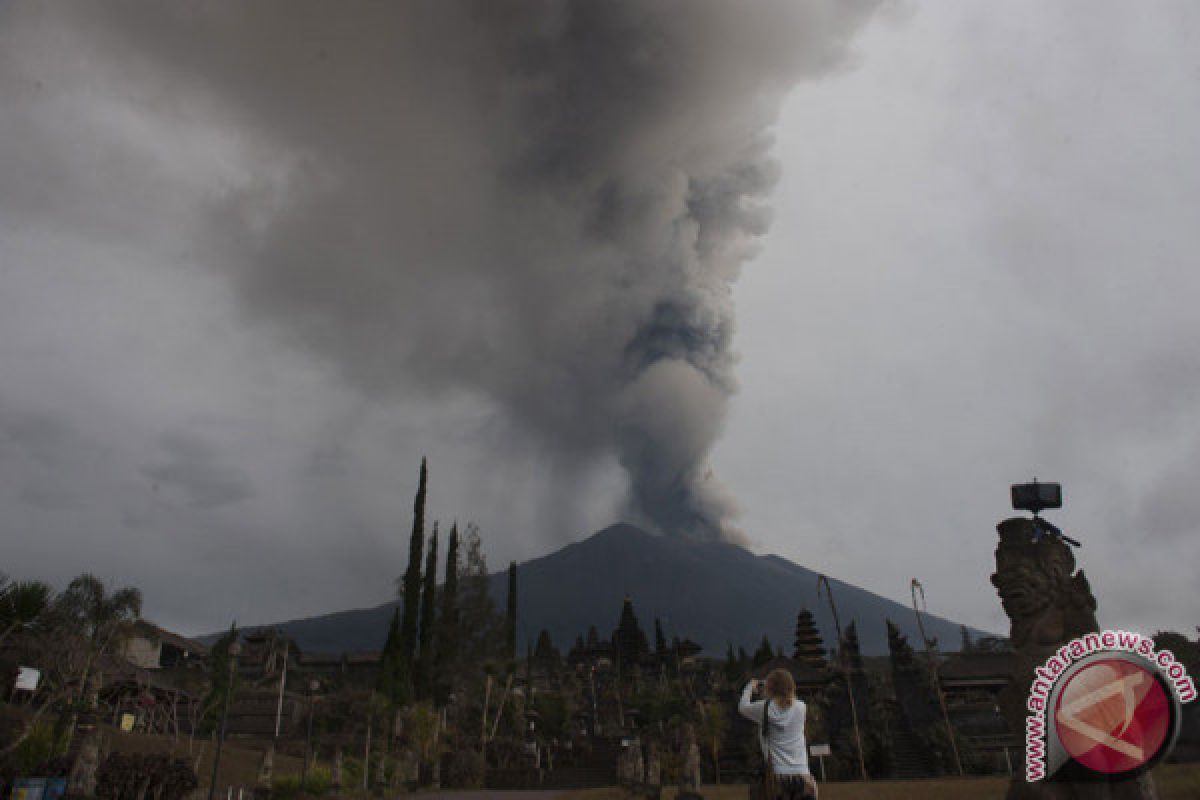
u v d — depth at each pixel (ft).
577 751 172.86
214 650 158.30
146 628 182.91
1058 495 24.58
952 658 167.73
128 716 122.52
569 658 439.63
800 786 16.30
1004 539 24.77
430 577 234.38
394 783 117.39
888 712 147.54
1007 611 23.81
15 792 55.36
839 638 154.71
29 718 63.31
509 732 184.03
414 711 144.25
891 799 66.74
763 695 17.89
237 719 163.12
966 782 85.87
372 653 304.09
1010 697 22.44
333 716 168.45
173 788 63.62
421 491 241.35
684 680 243.60
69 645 67.26
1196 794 32.24
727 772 135.13
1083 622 21.89
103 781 60.64
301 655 305.73
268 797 87.66
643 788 80.33
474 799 99.40
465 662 220.23
